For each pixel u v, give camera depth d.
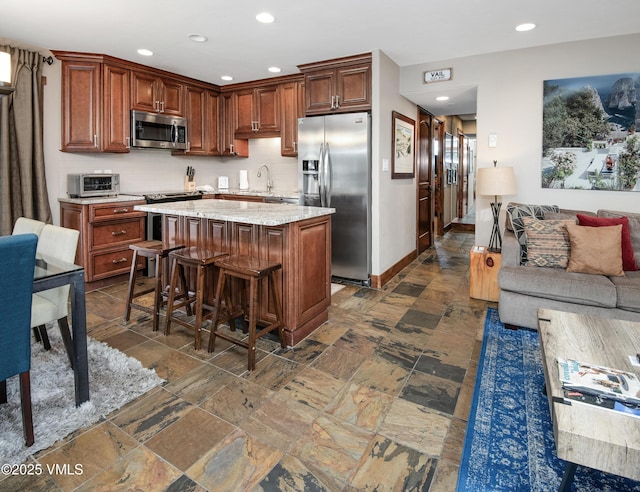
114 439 1.78
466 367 2.46
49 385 2.17
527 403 2.05
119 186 4.56
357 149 4.03
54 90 4.03
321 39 3.55
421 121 5.48
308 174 4.37
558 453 1.20
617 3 2.83
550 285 2.78
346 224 4.20
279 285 2.74
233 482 1.54
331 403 2.08
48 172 4.05
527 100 3.83
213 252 2.84
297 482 1.54
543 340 1.82
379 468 1.62
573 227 2.96
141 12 2.97
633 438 1.15
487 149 4.04
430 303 3.65
